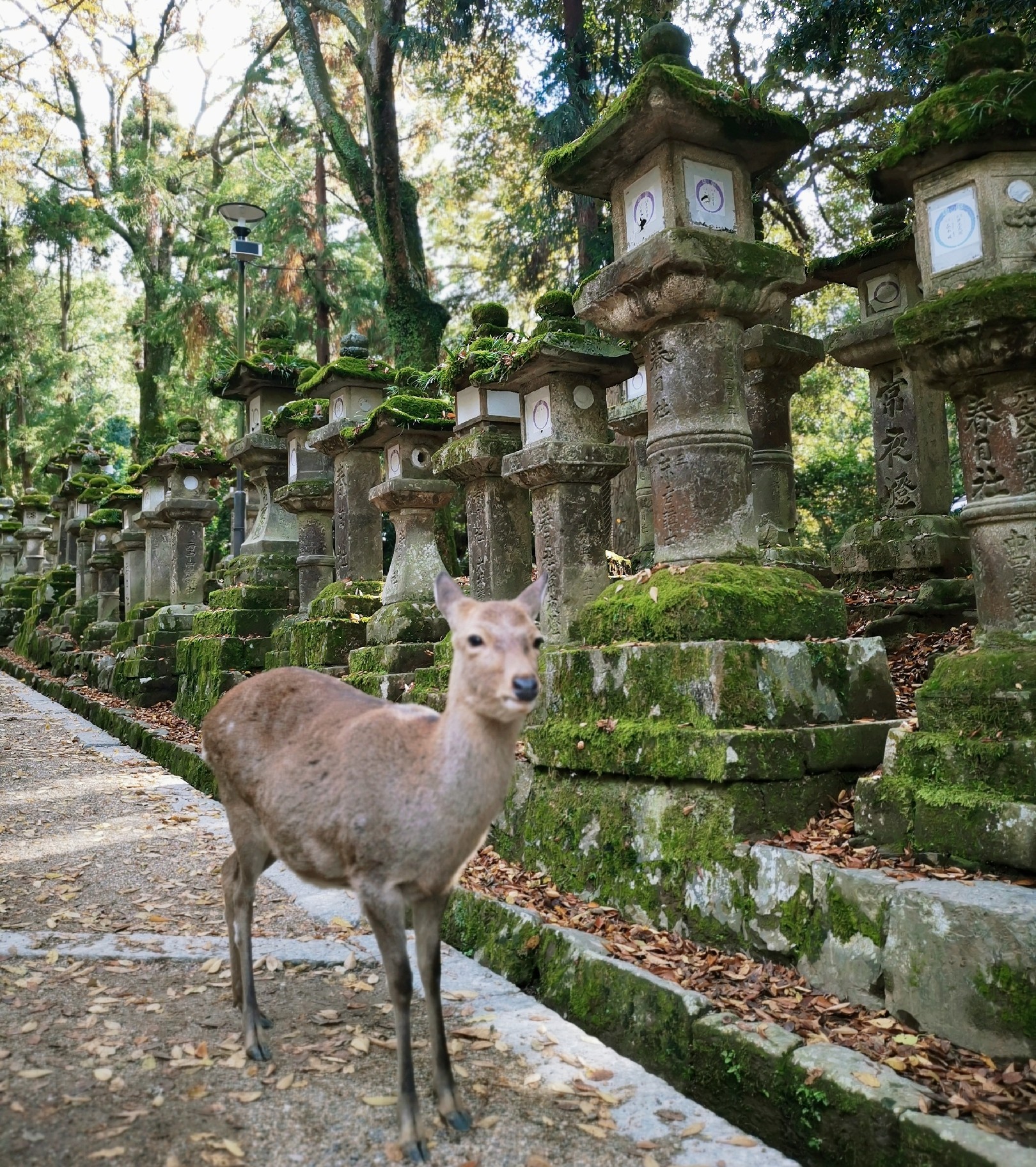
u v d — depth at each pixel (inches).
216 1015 138.3
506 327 287.3
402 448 305.1
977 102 152.8
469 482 274.5
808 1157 118.6
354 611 328.8
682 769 170.1
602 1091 121.0
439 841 111.5
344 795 115.6
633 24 507.2
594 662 198.8
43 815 258.2
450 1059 122.0
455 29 520.1
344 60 743.1
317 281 765.3
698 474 195.9
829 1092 116.8
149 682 461.7
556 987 158.6
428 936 116.0
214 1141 106.4
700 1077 133.0
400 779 113.1
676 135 194.4
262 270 783.1
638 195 205.2
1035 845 133.4
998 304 148.0
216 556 701.9
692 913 163.9
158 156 856.3
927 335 156.9
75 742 384.5
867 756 174.7
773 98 453.7
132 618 537.3
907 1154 107.7
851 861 148.2
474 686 109.9
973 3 300.2
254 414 449.1
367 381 350.3
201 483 501.0
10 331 1009.5
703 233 189.3
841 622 192.5
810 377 650.2
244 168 901.2
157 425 876.6
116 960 157.0
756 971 149.5
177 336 824.3
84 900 190.1
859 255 323.0
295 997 147.5
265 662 378.9
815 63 370.3
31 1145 103.6
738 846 160.1
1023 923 119.6
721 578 185.6
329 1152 106.2
